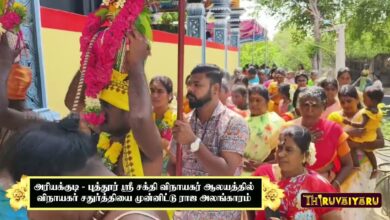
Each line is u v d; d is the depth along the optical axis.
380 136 4.43
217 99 2.82
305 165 2.68
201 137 2.81
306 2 21.91
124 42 2.29
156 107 3.43
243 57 37.50
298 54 32.53
